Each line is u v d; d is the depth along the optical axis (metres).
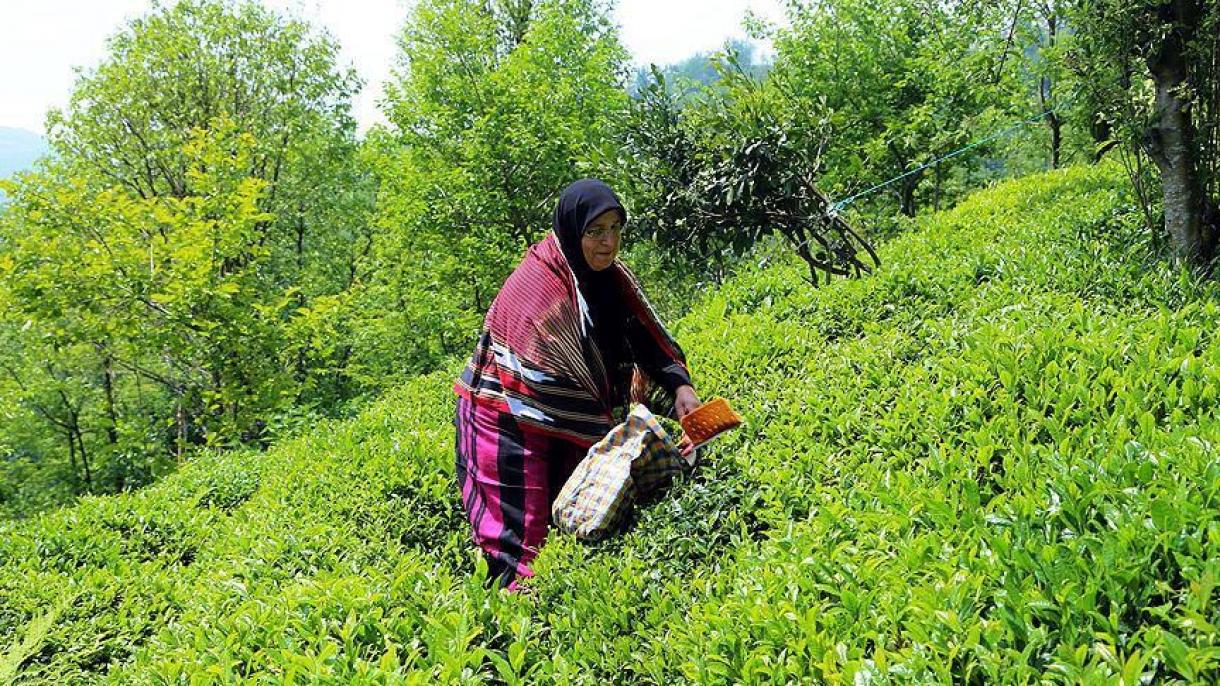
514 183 16.98
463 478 4.09
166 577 5.67
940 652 2.27
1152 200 6.34
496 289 19.45
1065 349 4.13
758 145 6.06
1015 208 9.80
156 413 23.19
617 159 6.63
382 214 22.08
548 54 20.30
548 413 3.88
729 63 6.46
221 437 15.80
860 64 18.81
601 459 3.77
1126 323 4.40
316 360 20.88
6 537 6.38
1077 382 3.77
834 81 19.06
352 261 24.95
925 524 3.01
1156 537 2.34
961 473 3.41
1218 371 3.47
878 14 19.30
